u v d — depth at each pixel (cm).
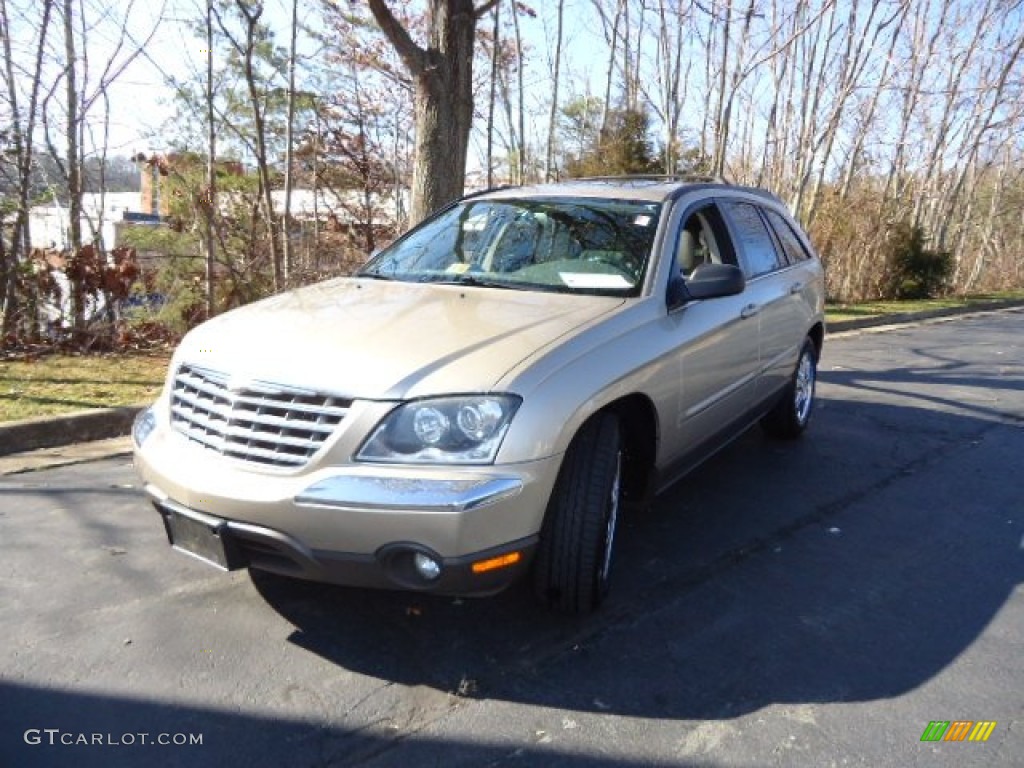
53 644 312
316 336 316
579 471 315
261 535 284
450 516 271
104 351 835
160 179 1122
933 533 451
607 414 332
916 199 2048
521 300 370
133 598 348
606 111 1588
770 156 1606
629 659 313
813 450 603
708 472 543
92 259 841
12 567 373
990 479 549
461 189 780
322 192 1401
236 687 288
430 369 289
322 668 301
